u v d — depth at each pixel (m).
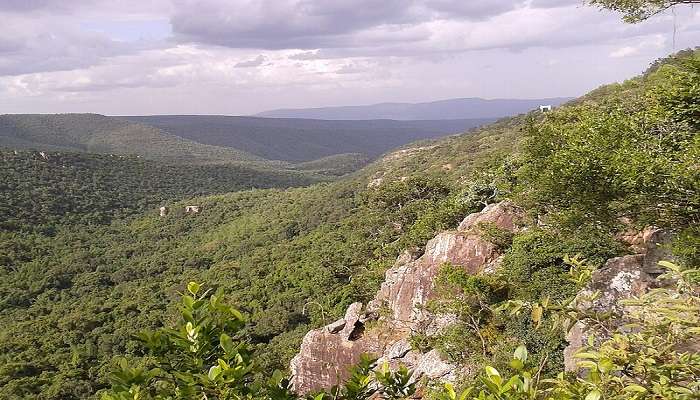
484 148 69.06
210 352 2.64
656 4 8.87
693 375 2.49
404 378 2.85
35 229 75.44
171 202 103.88
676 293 3.18
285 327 37.34
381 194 35.69
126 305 46.88
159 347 2.59
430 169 67.88
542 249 13.54
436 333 15.23
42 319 44.56
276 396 2.61
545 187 10.33
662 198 8.62
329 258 45.88
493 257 15.92
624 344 2.76
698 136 8.19
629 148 9.18
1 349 37.09
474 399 2.41
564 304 3.24
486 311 13.79
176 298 47.44
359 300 28.61
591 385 2.50
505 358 11.45
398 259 24.17
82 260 65.12
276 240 67.69
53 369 34.62
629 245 12.60
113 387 2.41
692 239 7.61
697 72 8.61
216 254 68.00
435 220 24.00
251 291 46.03
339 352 18.94
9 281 55.69
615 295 7.82
